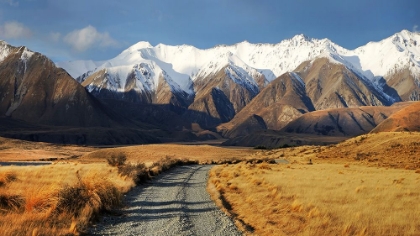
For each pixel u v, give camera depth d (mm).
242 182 30875
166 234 13438
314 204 19359
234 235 13695
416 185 28625
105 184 19078
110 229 14016
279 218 16562
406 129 174250
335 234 13719
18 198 16422
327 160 74375
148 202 20547
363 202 20344
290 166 55750
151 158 109625
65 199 15898
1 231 11867
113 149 127625
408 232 13938
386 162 62281
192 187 28578
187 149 131875
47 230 12586
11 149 146750
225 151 132625
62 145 186500
